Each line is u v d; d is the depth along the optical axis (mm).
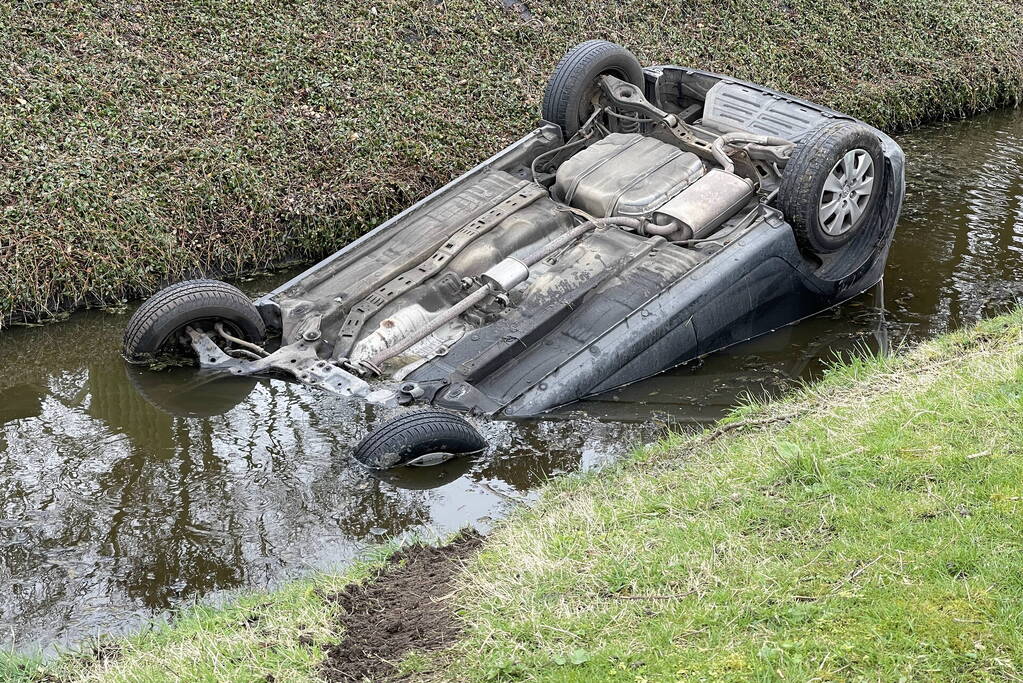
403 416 8891
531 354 10203
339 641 6043
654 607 5832
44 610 7219
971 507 6332
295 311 10586
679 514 6945
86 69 15336
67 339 11727
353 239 14039
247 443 9227
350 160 14898
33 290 12086
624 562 6316
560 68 12766
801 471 7105
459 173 15086
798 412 8594
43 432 9547
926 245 13695
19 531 8070
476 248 11102
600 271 10773
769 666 5199
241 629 6395
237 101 15539
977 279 12734
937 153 17734
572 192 11914
